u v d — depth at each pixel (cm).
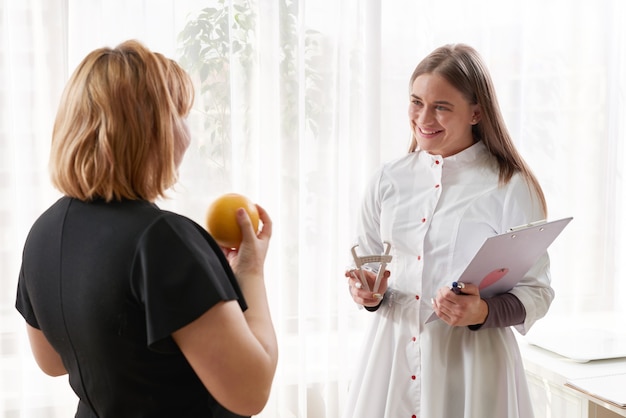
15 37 187
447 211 160
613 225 239
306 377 218
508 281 152
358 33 212
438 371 156
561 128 233
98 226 89
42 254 93
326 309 219
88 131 88
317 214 215
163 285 83
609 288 239
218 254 93
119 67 89
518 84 227
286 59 204
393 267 167
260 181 208
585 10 230
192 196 202
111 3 193
